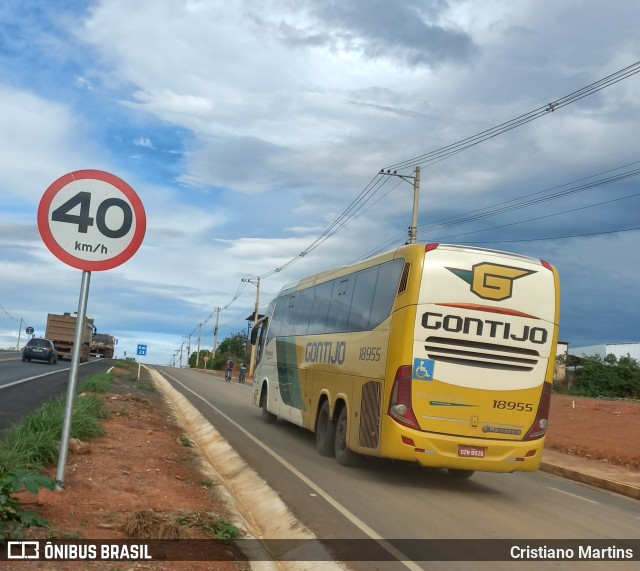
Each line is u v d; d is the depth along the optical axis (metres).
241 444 13.81
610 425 22.03
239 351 92.19
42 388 22.25
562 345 58.28
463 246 10.56
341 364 12.67
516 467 10.34
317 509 8.48
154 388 27.64
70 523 6.09
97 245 6.64
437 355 10.22
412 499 9.64
